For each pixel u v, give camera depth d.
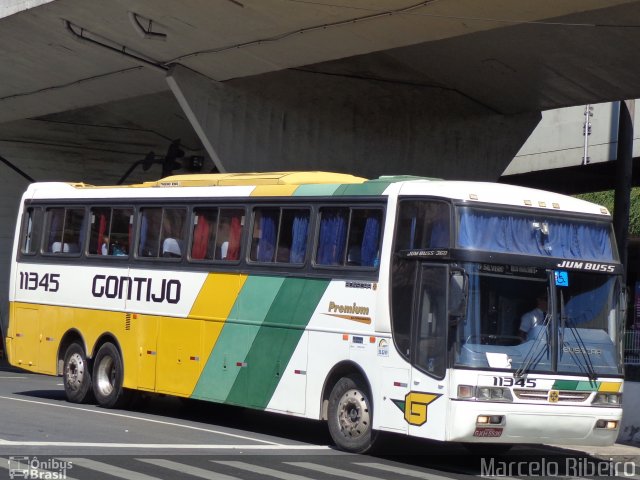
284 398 17.23
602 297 15.87
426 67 31.83
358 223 16.53
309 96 31.86
